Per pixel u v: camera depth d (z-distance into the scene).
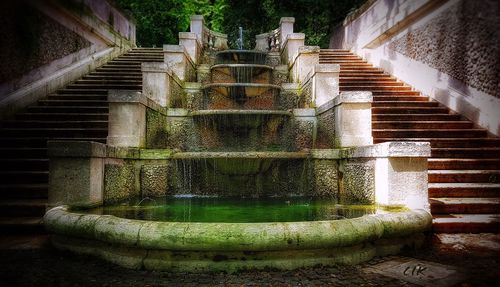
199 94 9.31
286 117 7.74
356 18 14.90
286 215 4.26
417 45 10.23
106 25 12.73
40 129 7.44
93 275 3.22
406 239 4.05
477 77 7.93
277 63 13.37
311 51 9.48
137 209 4.68
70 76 10.23
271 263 3.28
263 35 15.84
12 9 8.07
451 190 5.76
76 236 3.72
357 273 3.27
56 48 9.77
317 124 7.63
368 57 13.59
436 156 6.99
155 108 7.05
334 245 3.32
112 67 11.97
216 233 3.19
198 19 13.56
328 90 7.80
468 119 8.20
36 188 5.64
